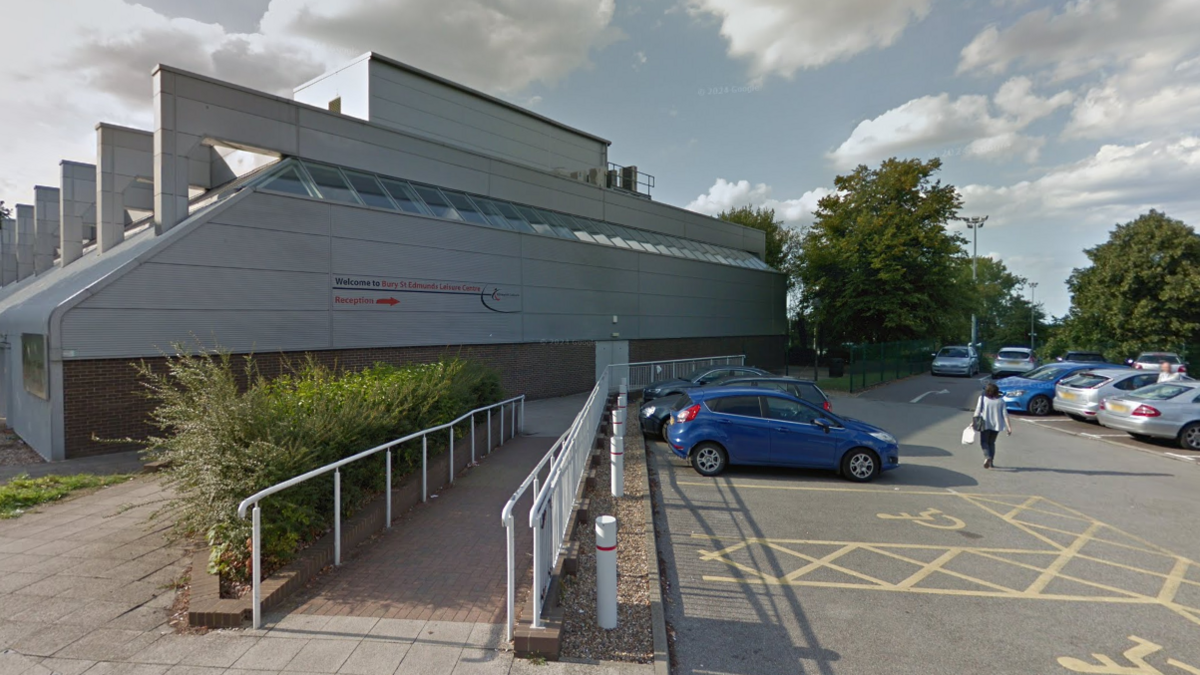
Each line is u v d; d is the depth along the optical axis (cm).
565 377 2252
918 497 919
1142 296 2948
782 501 884
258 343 1334
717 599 548
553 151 2753
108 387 1110
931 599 555
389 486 666
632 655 418
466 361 1266
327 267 1476
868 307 3388
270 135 1499
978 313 4484
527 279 2086
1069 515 833
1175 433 1339
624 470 1007
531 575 537
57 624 428
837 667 434
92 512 699
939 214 3403
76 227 1819
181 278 1210
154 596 476
